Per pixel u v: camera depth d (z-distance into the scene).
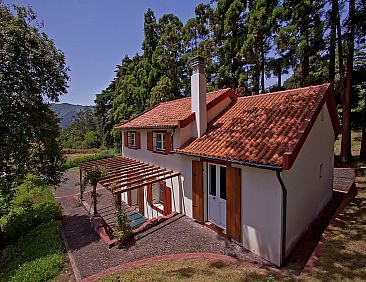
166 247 8.54
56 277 7.61
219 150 8.78
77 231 11.48
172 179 12.15
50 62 11.32
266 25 18.77
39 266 8.03
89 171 12.79
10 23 10.45
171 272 6.78
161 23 33.53
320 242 7.12
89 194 19.06
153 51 33.44
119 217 9.70
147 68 32.75
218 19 23.44
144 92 32.19
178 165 11.68
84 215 14.10
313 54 17.55
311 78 18.22
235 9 21.36
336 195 11.48
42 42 11.30
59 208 14.86
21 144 10.88
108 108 55.38
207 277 6.36
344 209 9.22
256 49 20.36
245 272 6.55
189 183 10.97
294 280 5.92
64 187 22.17
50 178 12.82
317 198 9.12
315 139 8.69
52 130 12.09
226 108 12.47
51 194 18.62
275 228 6.96
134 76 35.84
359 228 7.67
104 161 16.97
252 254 7.70
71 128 76.31
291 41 16.55
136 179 11.46
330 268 5.93
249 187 7.74
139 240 9.29
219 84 23.94
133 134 17.47
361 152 17.94
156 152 13.51
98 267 7.82
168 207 12.31
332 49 16.66
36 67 10.89
